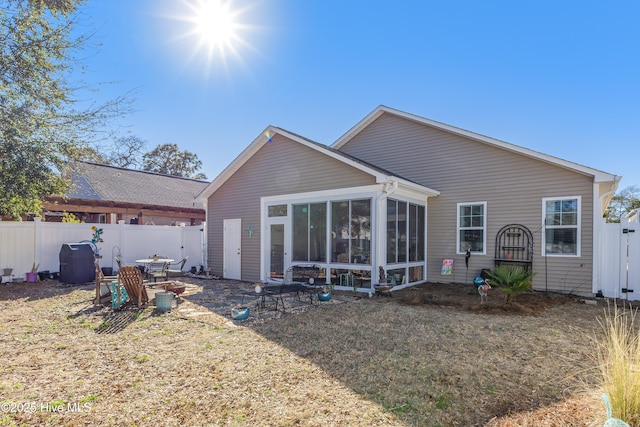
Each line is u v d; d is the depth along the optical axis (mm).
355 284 9289
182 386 3611
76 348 4789
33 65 9078
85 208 14273
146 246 13484
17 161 9094
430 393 3455
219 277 12523
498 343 5016
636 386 2682
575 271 9180
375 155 12641
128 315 6637
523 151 9797
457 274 10891
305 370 4035
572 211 9297
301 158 10547
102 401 3291
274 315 6727
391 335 5418
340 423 2902
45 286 9828
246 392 3477
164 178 21078
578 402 3178
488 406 3182
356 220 9391
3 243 10383
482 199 10570
